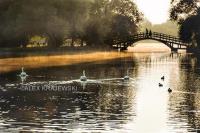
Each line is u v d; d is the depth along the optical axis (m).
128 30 132.75
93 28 117.75
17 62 84.69
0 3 98.31
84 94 46.34
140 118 35.47
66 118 35.28
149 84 54.22
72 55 105.56
